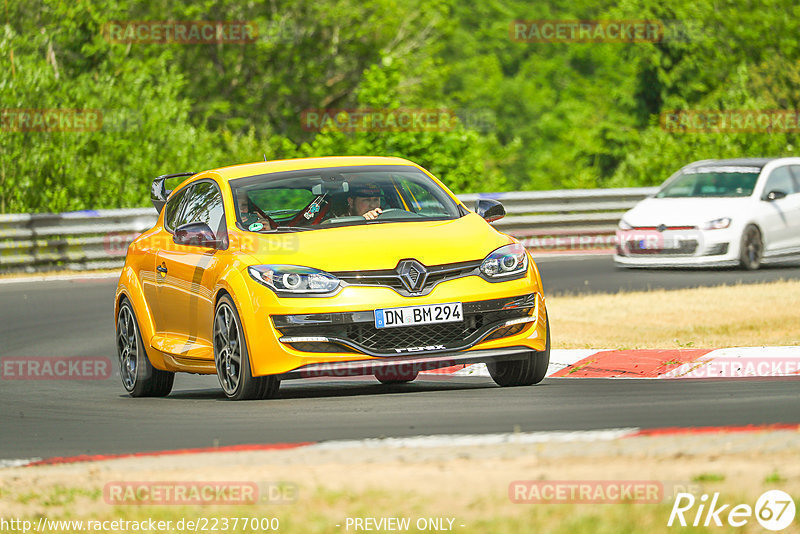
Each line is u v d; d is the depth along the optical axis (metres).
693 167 68.31
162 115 98.56
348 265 27.69
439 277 27.92
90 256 73.06
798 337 38.59
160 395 34.31
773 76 125.19
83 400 33.06
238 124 147.00
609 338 40.81
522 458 18.83
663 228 62.78
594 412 24.38
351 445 20.94
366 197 31.16
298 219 30.50
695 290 52.72
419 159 97.44
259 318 27.62
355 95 152.50
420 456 19.45
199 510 16.78
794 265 65.31
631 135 152.12
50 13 107.06
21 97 87.81
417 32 160.38
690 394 27.05
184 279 31.17
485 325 28.14
